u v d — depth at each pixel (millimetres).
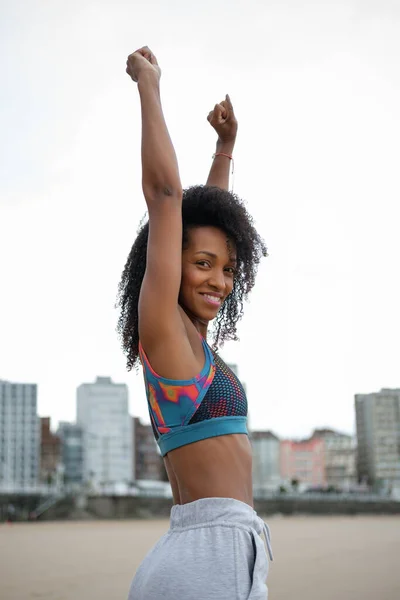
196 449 2139
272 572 15281
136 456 118312
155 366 2176
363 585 12867
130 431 111438
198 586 2010
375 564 17406
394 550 22953
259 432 118875
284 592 11961
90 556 22578
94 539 34000
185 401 2148
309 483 120125
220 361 2293
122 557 22031
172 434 2162
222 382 2207
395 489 90312
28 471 99312
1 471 98500
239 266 2609
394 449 98000
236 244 2490
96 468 107375
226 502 2102
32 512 64312
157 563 2086
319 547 24938
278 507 76375
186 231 2365
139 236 2559
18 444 100062
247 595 2010
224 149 3047
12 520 62969
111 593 12836
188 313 2389
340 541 28953
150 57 2477
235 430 2180
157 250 2199
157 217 2221
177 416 2156
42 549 26578
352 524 51594
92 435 108750
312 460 121125
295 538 31812
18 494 65250
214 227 2381
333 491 91625
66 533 41156
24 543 30922
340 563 17750
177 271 2199
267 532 2197
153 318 2168
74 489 72938
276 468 116938
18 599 12102
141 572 2146
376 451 98000
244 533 2080
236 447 2164
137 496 68625
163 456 2248
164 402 2170
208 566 2033
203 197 2395
